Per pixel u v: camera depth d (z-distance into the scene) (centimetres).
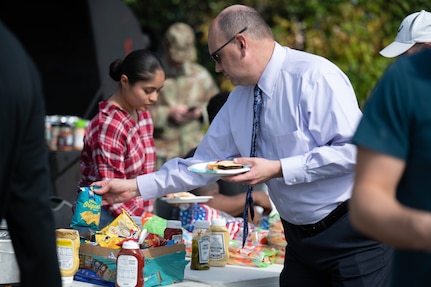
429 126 286
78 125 846
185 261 498
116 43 948
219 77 1301
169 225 513
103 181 511
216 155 513
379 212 273
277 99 467
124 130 578
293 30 1244
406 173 293
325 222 466
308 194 465
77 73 1030
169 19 1343
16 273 439
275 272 536
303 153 462
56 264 329
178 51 1005
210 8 1343
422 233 265
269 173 452
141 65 584
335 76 459
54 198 620
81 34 1020
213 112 637
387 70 303
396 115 287
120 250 462
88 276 488
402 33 559
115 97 598
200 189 661
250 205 516
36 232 321
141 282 459
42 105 323
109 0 951
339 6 1248
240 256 561
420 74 291
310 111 453
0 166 304
